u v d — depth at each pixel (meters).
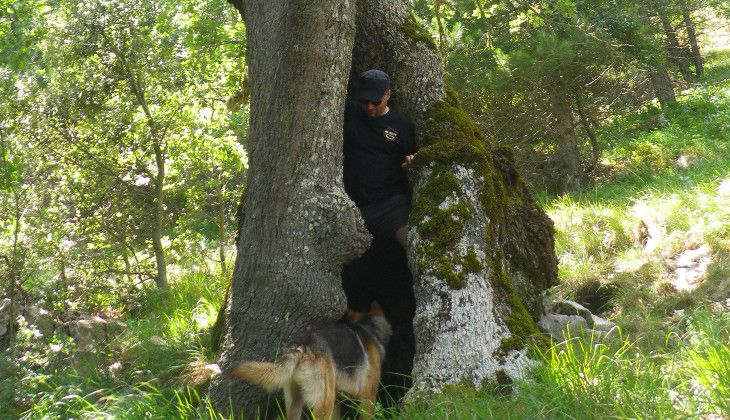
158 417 5.06
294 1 5.05
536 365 5.05
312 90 5.09
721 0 22.20
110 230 10.79
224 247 13.20
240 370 4.57
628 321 7.06
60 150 10.55
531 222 6.51
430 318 5.31
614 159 16.52
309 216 5.08
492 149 6.49
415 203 5.75
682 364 4.88
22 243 8.55
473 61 14.28
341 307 5.26
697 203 9.56
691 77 26.25
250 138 5.32
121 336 7.72
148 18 10.62
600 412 4.26
